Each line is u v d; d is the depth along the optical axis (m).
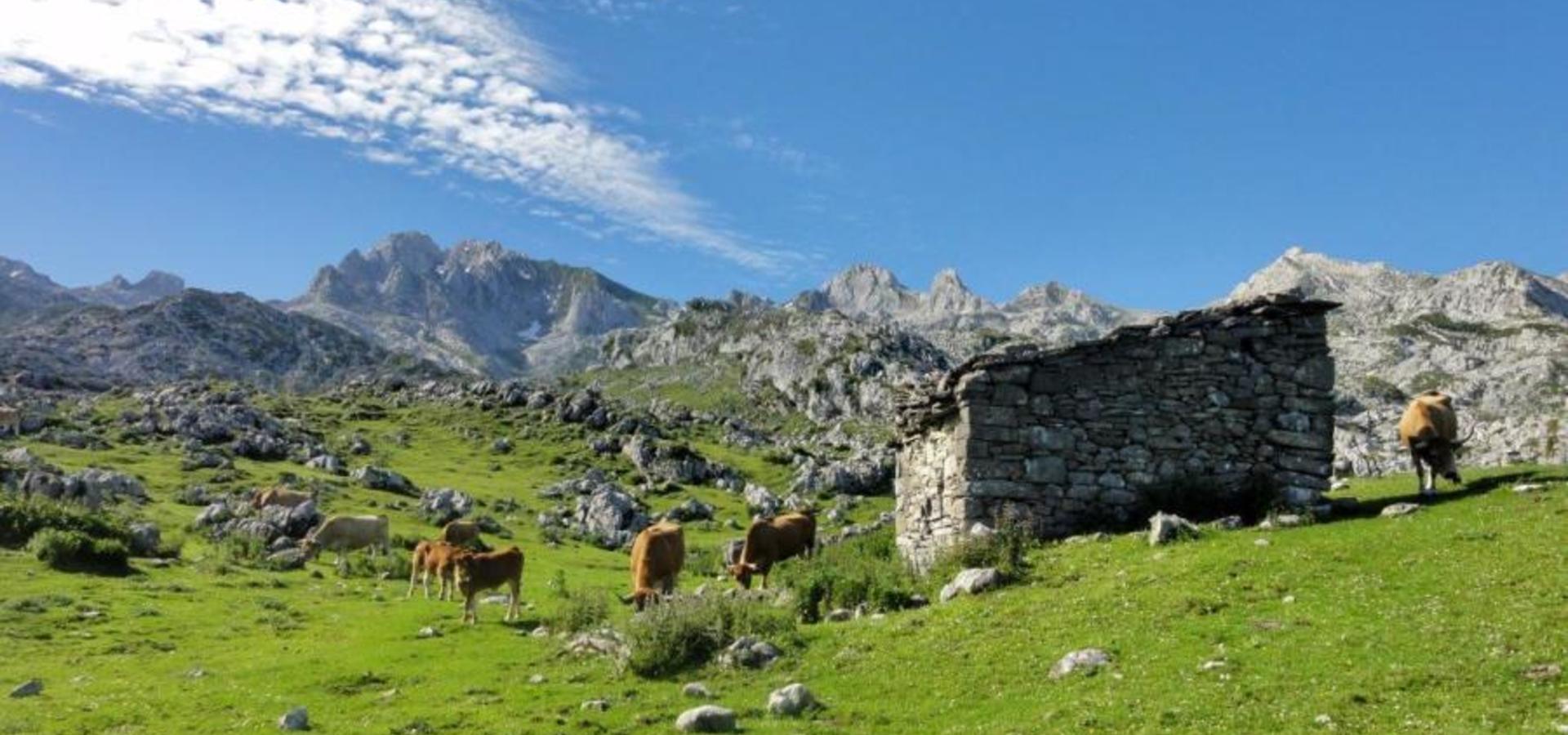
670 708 18.78
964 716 16.89
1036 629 20.48
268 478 84.25
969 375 29.62
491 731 18.27
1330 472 29.34
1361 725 14.25
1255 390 29.92
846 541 42.84
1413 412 28.28
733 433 167.75
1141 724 15.25
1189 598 20.69
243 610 35.59
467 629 30.16
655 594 27.39
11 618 31.48
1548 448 85.69
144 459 86.56
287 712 19.70
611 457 124.62
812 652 21.48
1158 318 30.75
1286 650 17.44
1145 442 29.67
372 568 50.22
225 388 164.75
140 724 20.09
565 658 23.94
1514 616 17.28
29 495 56.38
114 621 32.31
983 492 29.08
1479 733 13.41
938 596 24.95
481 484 100.06
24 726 19.80
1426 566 20.75
